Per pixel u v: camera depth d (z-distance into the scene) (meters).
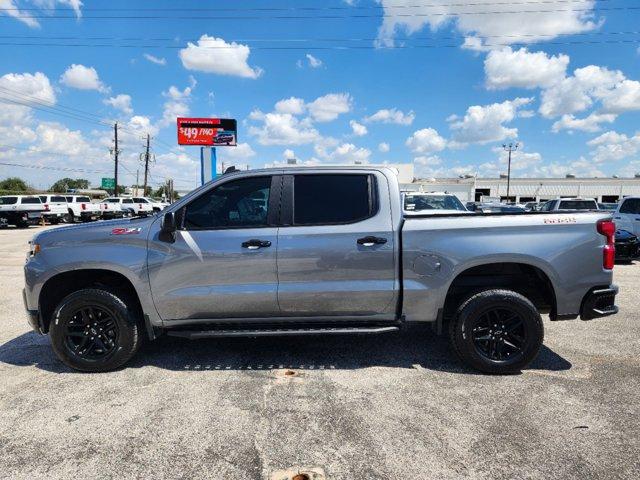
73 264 4.20
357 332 4.16
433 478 2.70
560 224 4.14
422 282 4.17
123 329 4.27
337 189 4.29
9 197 30.36
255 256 4.15
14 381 4.15
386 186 4.27
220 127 27.64
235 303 4.21
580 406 3.58
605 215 4.22
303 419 3.41
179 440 3.13
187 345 5.08
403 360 4.60
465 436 3.15
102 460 2.91
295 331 4.16
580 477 2.70
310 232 4.17
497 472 2.75
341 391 3.89
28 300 4.30
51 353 4.89
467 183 72.69
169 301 4.21
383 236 4.17
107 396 3.82
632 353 4.80
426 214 4.42
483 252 4.11
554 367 4.41
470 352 4.19
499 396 3.77
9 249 15.95
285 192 4.28
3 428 3.32
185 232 4.21
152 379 4.16
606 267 4.17
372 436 3.17
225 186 4.32
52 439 3.16
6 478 2.74
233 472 2.78
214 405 3.64
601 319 6.13
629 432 3.19
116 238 4.23
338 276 4.18
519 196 82.31
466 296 4.27
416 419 3.39
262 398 3.76
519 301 4.12
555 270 4.11
